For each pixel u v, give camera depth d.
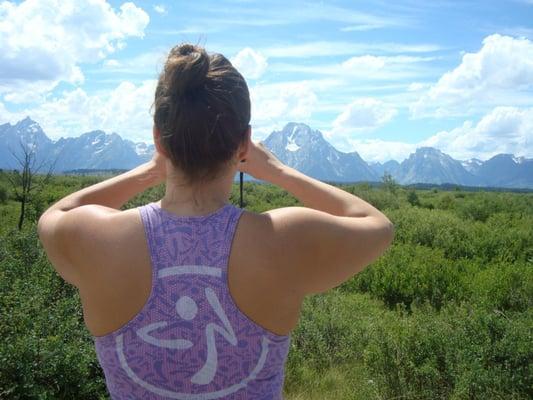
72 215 1.27
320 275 1.23
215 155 1.18
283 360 1.21
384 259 11.77
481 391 4.78
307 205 1.42
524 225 20.34
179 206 1.20
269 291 1.16
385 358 5.53
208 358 1.12
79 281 1.25
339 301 8.86
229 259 1.14
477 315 5.79
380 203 33.19
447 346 5.45
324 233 1.21
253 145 1.46
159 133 1.23
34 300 5.02
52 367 4.17
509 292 9.32
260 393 1.16
